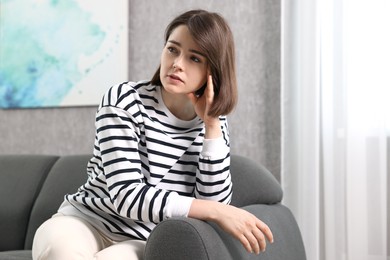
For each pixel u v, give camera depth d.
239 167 1.76
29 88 2.58
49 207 1.94
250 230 1.14
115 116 1.25
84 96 2.48
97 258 1.14
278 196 1.74
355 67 2.04
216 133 1.32
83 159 2.01
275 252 1.42
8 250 1.99
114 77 2.44
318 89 2.09
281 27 2.17
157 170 1.31
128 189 1.18
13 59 2.61
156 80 1.37
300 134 2.12
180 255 1.07
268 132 2.21
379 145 2.02
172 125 1.36
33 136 2.58
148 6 2.41
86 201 1.31
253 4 2.25
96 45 2.47
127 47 2.42
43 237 1.20
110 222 1.30
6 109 2.63
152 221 1.17
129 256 1.16
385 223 2.02
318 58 2.09
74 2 2.51
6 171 2.12
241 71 2.25
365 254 2.02
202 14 1.28
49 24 2.55
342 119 2.08
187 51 1.26
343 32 2.06
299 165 2.12
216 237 1.12
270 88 2.21
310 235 2.06
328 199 2.07
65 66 2.52
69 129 2.51
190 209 1.15
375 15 2.03
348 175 2.03
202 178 1.32
